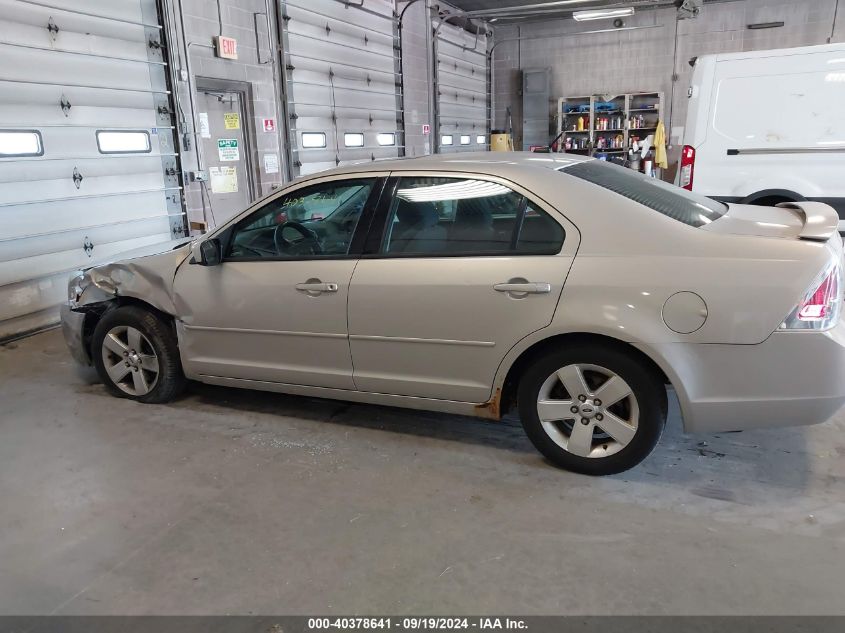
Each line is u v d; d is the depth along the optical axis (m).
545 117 15.49
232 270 3.39
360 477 2.90
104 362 3.94
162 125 6.97
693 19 14.10
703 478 2.79
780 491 2.66
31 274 5.69
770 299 2.38
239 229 3.41
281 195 3.30
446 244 2.90
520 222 2.77
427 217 2.96
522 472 2.90
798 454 2.97
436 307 2.87
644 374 2.60
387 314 2.98
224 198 7.95
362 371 3.16
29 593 2.18
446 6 13.42
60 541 2.48
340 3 9.60
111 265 3.79
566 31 15.23
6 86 5.33
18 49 5.39
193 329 3.56
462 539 2.40
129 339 3.82
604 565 2.22
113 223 6.47
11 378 4.43
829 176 6.24
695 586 2.09
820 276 2.36
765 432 3.21
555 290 2.64
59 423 3.61
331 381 3.25
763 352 2.42
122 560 2.34
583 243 2.64
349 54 9.96
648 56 14.66
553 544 2.35
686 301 2.46
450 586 2.14
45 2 5.56
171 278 3.56
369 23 10.41
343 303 3.08
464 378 2.93
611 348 2.64
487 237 2.82
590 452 2.80
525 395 2.86
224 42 7.52
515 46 15.80
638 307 2.52
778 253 2.40
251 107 8.12
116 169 6.45
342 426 3.47
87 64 6.03
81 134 6.04
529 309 2.69
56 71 5.74
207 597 2.12
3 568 2.32
